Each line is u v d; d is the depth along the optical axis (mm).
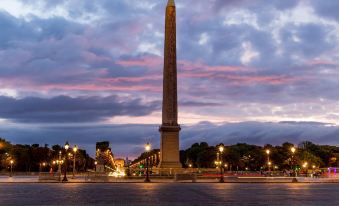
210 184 53500
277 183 59281
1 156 166250
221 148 63750
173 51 71375
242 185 50688
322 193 34594
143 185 49531
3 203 23594
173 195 30906
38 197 28781
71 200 25859
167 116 71312
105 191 36344
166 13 71688
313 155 198250
